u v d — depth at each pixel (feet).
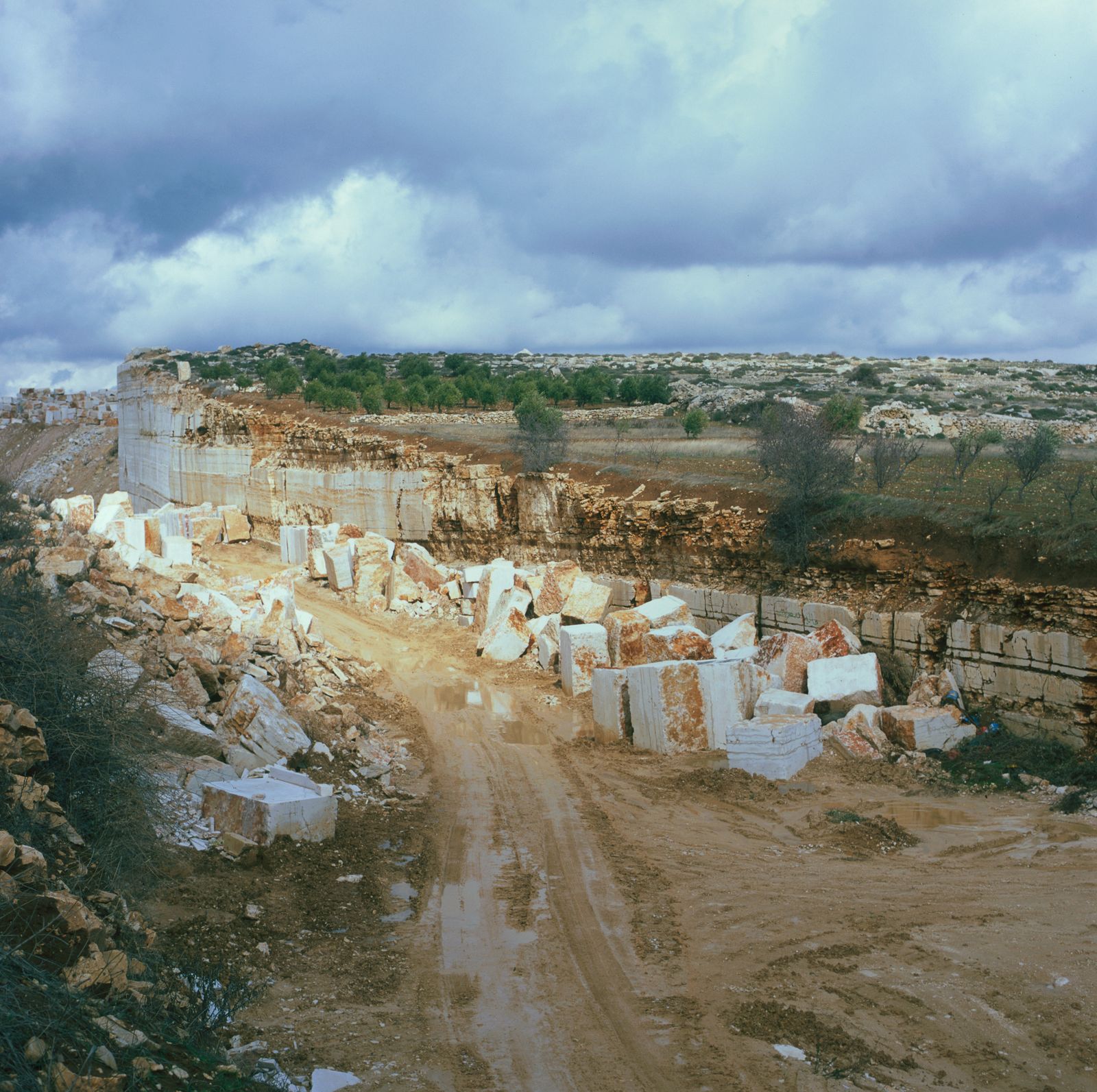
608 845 56.08
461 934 43.60
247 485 205.77
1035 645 71.36
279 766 59.82
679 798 65.36
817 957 41.52
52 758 40.24
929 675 78.33
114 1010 27.48
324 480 181.78
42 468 451.12
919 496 98.02
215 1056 29.14
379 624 126.41
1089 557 72.59
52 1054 22.22
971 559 81.61
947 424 183.52
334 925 43.52
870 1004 37.35
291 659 86.84
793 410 146.41
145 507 259.60
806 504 98.84
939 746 72.38
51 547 84.38
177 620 80.02
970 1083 31.96
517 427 183.73
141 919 36.99
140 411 268.41
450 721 86.07
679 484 119.96
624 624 91.25
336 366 351.46
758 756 68.90
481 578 123.54
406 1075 31.35
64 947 27.37
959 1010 36.83
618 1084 31.35
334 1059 31.94
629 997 37.73
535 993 37.93
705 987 38.68
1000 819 59.93
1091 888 48.21
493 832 58.29
